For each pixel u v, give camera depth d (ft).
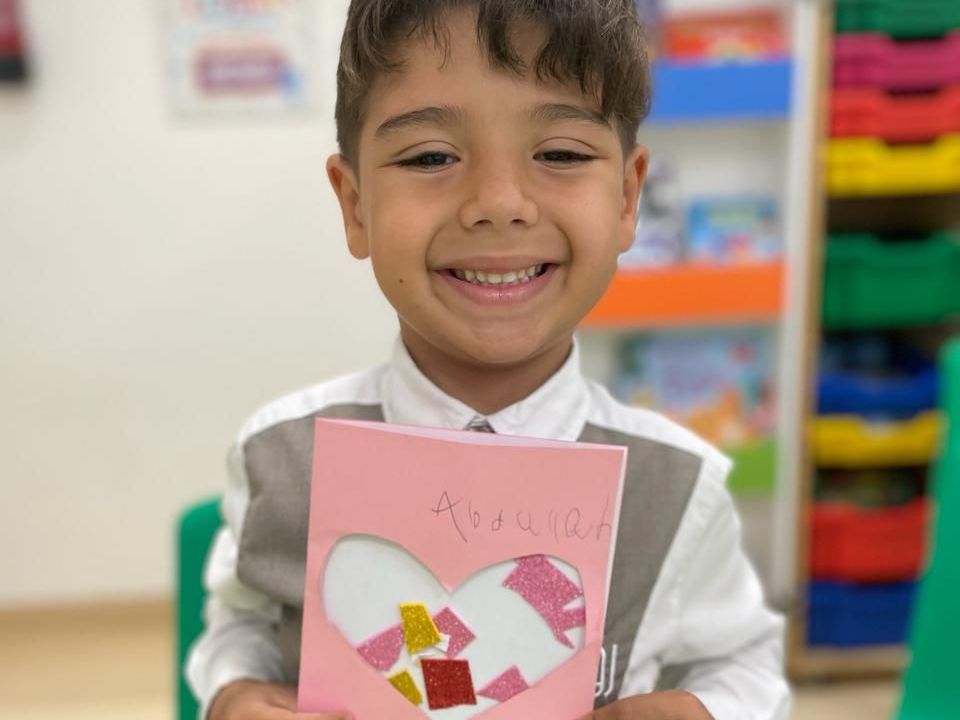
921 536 6.07
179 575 3.21
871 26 5.35
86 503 7.25
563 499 1.83
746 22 6.06
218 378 7.11
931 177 5.50
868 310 5.78
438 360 2.18
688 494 2.25
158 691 6.50
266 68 6.55
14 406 6.98
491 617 1.88
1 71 6.26
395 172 1.88
